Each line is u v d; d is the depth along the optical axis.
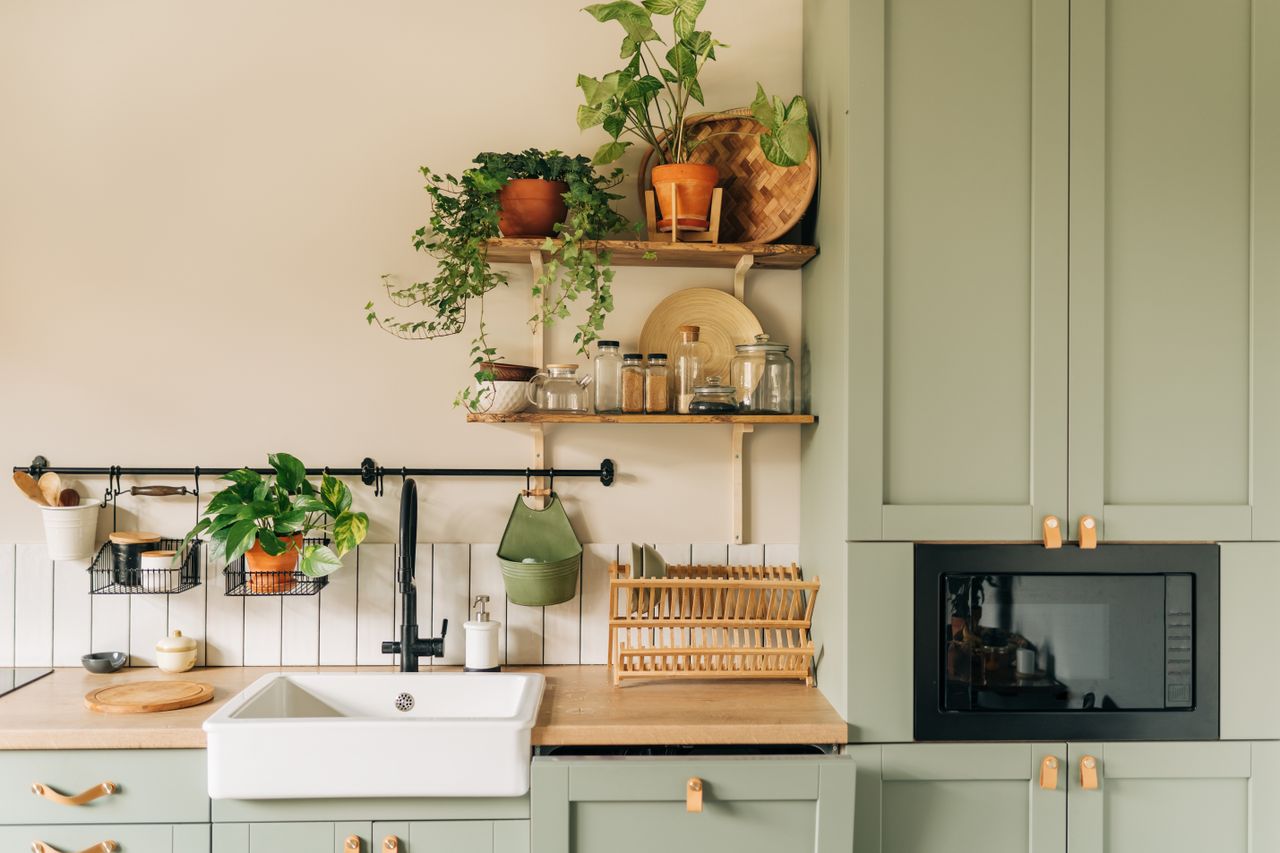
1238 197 2.12
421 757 1.91
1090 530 2.06
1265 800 2.09
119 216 2.49
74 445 2.48
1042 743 2.06
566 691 2.26
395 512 2.53
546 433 2.56
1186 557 2.09
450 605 2.54
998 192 2.08
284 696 2.26
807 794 1.95
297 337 2.52
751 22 2.58
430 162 2.54
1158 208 2.11
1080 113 2.08
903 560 2.05
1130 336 2.10
